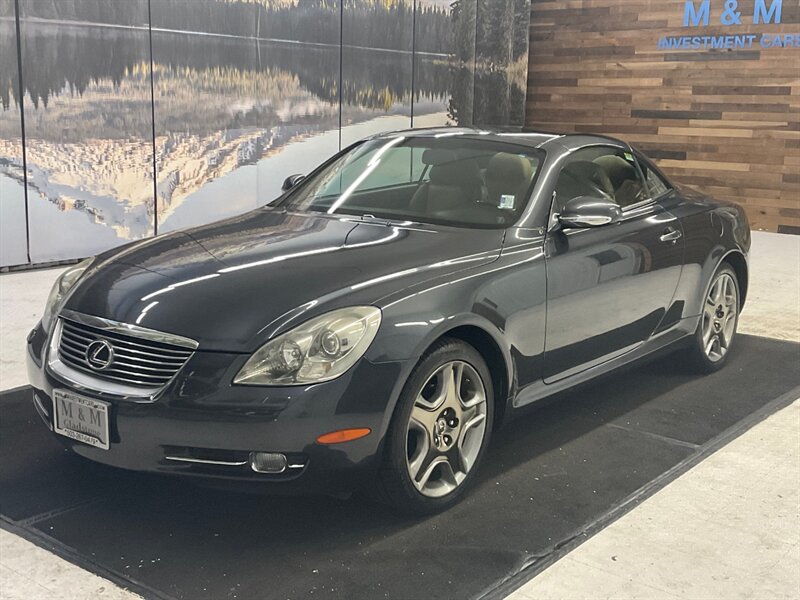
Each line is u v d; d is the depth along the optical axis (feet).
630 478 10.53
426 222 10.98
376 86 30.42
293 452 8.08
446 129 13.08
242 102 26.18
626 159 13.33
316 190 12.52
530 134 12.66
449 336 9.34
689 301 13.82
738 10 31.22
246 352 8.21
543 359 10.62
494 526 9.18
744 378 14.67
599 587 8.03
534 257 10.46
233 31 25.55
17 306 18.45
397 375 8.50
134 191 23.93
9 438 11.34
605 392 13.79
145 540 8.73
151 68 23.72
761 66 31.01
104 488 9.91
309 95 28.14
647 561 8.54
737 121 31.81
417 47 31.71
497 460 10.98
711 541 9.00
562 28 35.76
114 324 8.82
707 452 11.40
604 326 11.71
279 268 9.33
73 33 21.94
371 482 8.84
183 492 9.84
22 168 21.57
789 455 11.37
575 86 35.78
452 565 8.36
